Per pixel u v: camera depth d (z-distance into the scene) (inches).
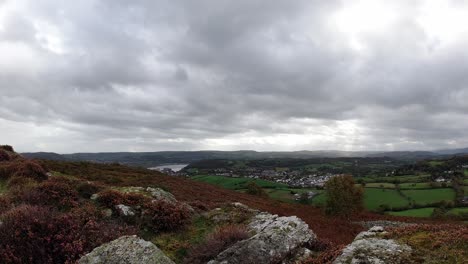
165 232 540.4
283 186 4104.3
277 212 1464.1
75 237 402.9
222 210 690.8
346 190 2055.9
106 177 1443.2
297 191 3710.6
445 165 5669.3
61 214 448.5
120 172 1845.5
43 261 356.2
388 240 369.7
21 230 380.5
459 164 5610.2
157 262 360.5
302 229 502.9
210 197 1425.9
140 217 553.9
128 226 509.4
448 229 389.4
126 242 384.5
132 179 1562.5
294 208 1940.2
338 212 1991.9
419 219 2128.4
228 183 3939.5
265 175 6437.0
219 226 589.0
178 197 1221.1
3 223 390.6
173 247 480.7
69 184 629.6
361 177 5295.3
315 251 462.3
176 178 2145.7
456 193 3383.4
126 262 352.5
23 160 946.7
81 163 1884.8
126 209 557.9
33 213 415.2
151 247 381.1
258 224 578.2
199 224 605.0
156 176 1948.8
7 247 349.7
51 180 629.3
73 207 541.3
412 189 3782.0
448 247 330.3
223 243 448.5
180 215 583.5
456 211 2618.1
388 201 3253.0
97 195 598.2
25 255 354.6
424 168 5689.0
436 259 312.5
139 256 362.3
